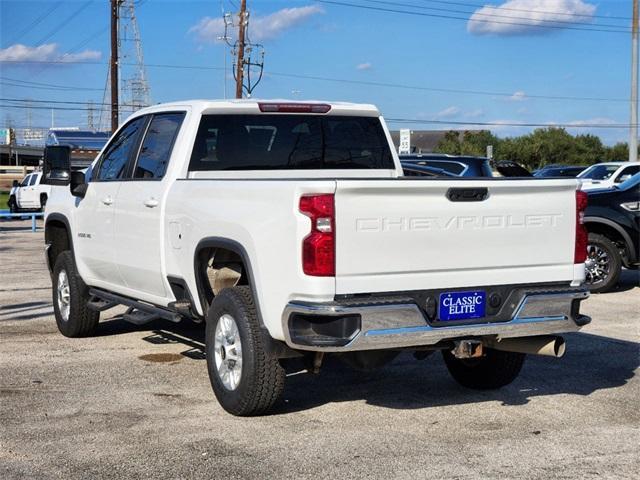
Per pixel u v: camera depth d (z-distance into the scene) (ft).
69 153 26.89
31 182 122.42
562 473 15.99
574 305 19.22
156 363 24.81
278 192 17.53
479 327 17.99
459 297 18.13
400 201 17.33
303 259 16.89
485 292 18.47
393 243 17.30
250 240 18.33
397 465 16.37
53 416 19.53
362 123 24.81
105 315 32.73
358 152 24.70
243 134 22.98
